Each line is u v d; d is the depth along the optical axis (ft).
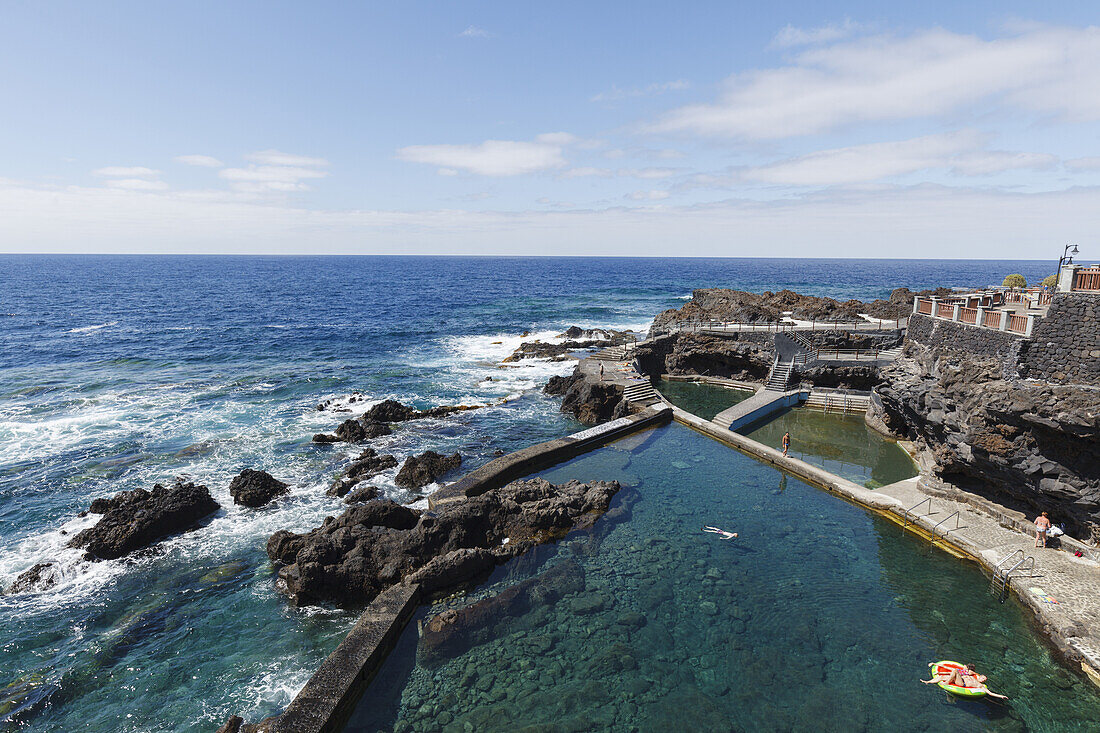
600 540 75.41
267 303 351.05
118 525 74.64
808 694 49.57
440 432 119.44
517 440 115.96
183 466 98.68
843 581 66.33
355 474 95.25
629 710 47.91
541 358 190.19
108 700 49.93
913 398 89.40
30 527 78.18
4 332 226.17
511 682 51.19
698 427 121.39
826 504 86.02
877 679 51.29
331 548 67.41
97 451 104.32
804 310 193.16
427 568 64.03
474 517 73.92
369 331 245.24
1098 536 63.67
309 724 44.45
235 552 73.46
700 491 91.04
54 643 56.85
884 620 59.36
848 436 115.96
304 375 165.37
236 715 47.83
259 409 132.46
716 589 64.90
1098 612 55.06
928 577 66.64
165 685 51.65
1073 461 63.98
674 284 520.42
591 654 54.65
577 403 133.39
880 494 84.33
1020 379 70.90
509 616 59.98
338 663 50.47
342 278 614.75
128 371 166.81
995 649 54.75
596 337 224.74
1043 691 49.39
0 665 53.78
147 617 61.00
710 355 165.89
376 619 56.54
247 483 88.17
